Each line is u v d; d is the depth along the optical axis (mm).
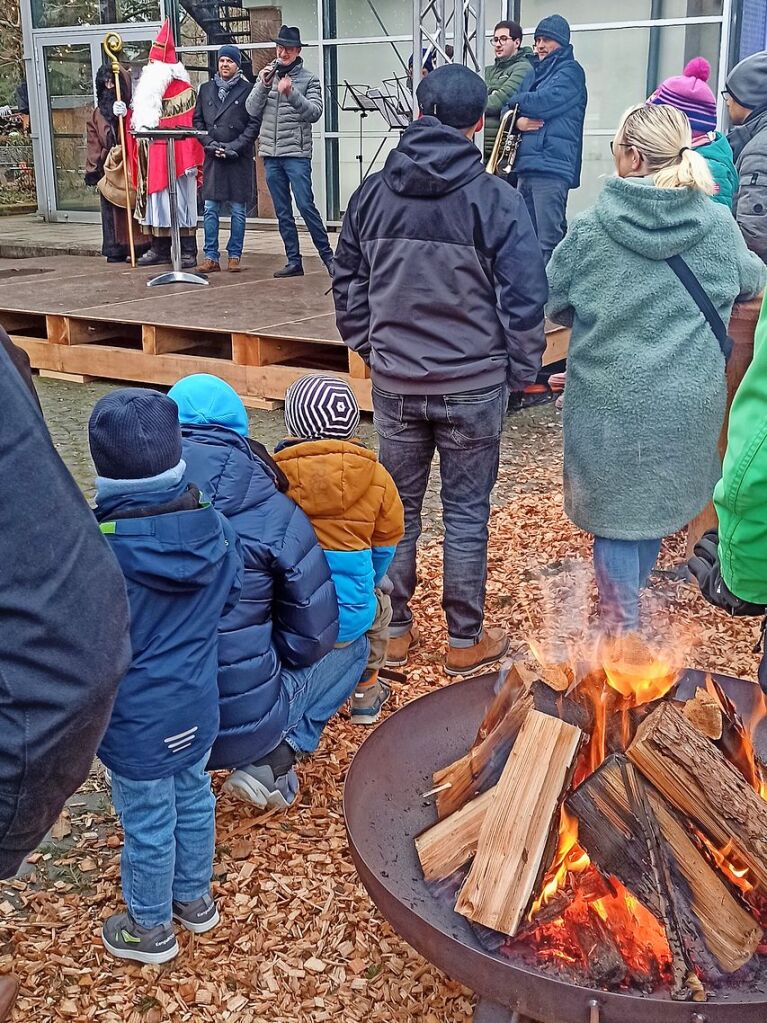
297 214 14750
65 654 1142
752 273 3346
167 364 7922
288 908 2637
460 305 3424
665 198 3127
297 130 9773
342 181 14102
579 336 3381
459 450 3605
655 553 3580
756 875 2076
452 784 2389
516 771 2146
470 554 3723
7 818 1197
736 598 2162
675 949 1960
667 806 2096
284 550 2680
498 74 8562
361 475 2996
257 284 9906
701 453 3352
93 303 8812
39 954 2467
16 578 1114
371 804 2436
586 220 3295
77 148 16656
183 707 2271
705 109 4293
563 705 2311
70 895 2678
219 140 10523
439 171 3299
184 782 2430
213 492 2658
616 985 1951
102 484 2166
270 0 13906
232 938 2537
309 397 3027
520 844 2078
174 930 2523
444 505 3760
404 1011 2320
